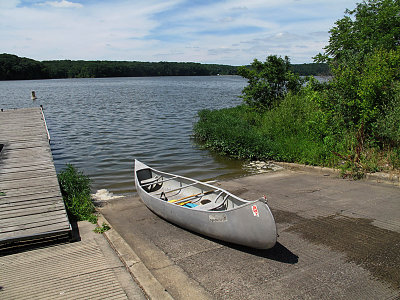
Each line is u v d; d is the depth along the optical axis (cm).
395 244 557
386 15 1411
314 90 1309
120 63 19175
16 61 13475
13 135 1178
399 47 1209
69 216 702
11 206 659
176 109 3275
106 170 1254
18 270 483
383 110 1067
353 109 1126
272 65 1745
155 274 486
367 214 688
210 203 711
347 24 1529
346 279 462
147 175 960
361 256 523
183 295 432
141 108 3388
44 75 14612
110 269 485
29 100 4462
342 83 1135
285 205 771
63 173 865
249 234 530
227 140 1429
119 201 873
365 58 1170
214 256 543
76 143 1745
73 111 3172
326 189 876
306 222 664
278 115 1483
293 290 439
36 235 550
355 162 985
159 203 700
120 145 1688
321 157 1107
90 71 16350
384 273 475
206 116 1981
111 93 5750
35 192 725
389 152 985
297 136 1317
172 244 595
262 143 1309
